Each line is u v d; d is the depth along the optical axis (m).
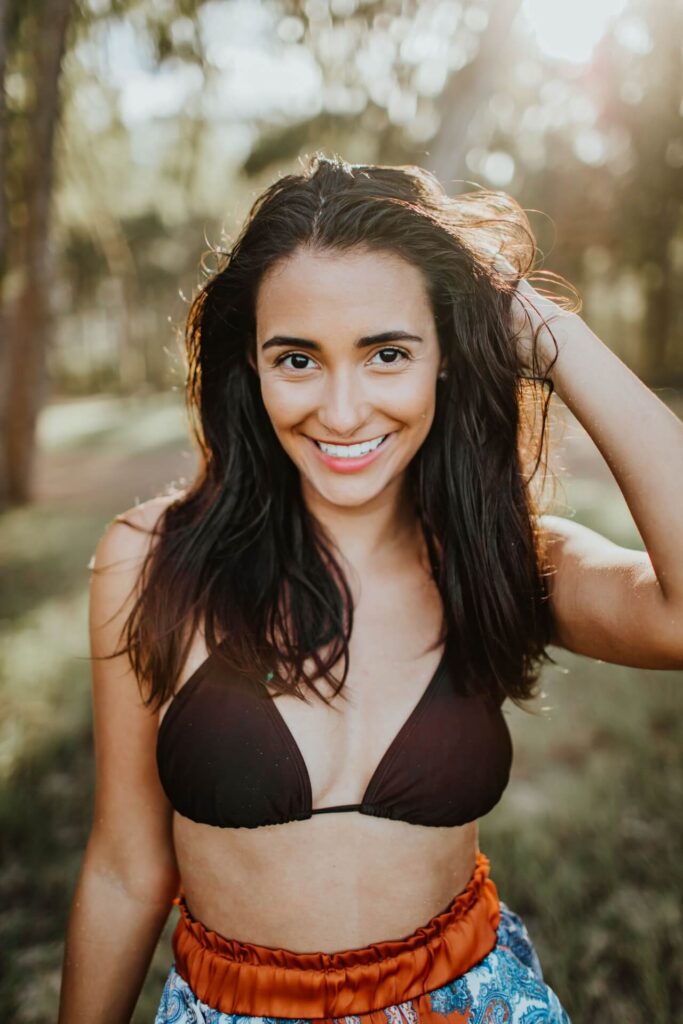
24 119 6.65
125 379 35.66
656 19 8.41
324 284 1.29
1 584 6.82
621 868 2.95
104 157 8.18
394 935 1.39
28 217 8.70
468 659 1.49
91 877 1.52
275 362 1.35
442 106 5.85
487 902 1.50
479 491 1.51
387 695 1.45
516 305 1.48
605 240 22.41
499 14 5.47
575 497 8.82
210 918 1.42
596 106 15.64
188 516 1.51
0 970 2.64
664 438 1.33
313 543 1.49
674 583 1.28
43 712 4.25
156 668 1.42
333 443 1.36
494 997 1.39
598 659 1.51
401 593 1.53
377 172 1.43
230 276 1.39
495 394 1.48
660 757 3.64
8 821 3.29
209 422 1.52
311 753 1.40
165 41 4.77
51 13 5.12
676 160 18.84
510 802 3.36
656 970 2.51
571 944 2.62
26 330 10.32
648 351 26.33
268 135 9.79
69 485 12.27
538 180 20.03
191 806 1.40
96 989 1.50
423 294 1.36
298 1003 1.33
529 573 1.52
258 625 1.42
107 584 1.47
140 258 29.66
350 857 1.38
